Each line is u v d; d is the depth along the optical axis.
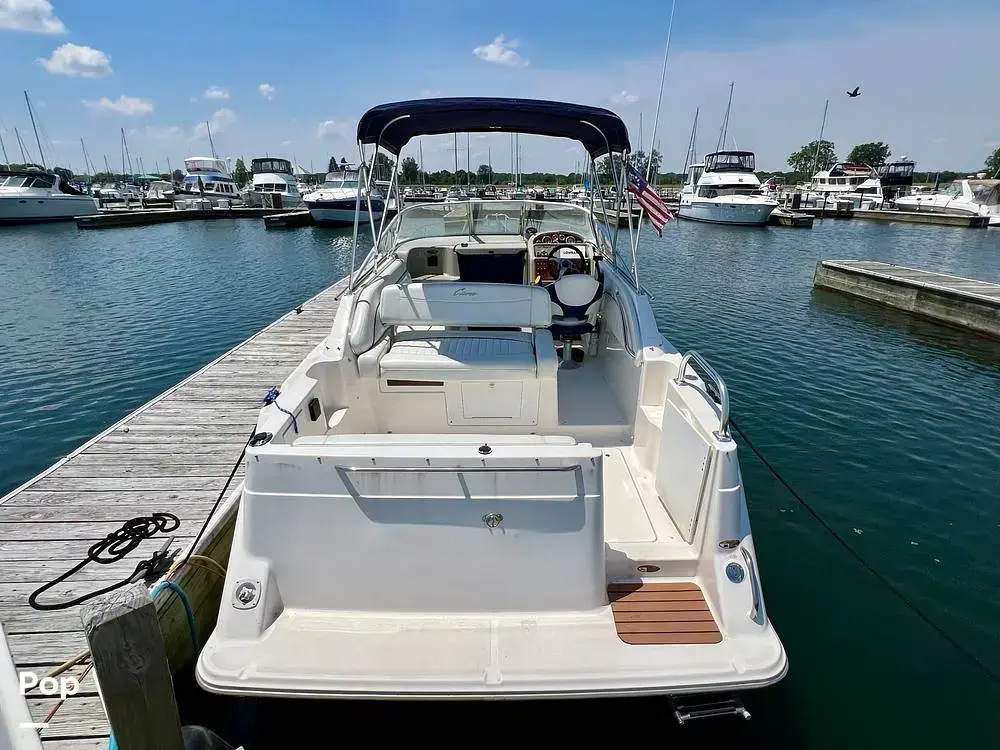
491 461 1.95
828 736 2.64
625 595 2.16
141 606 1.53
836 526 4.46
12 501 3.52
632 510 2.68
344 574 2.03
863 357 8.63
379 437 2.22
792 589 3.75
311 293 14.34
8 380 8.12
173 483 3.75
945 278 12.08
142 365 8.74
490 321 3.24
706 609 2.10
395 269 4.32
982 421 6.36
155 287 15.02
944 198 37.66
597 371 4.28
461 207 5.39
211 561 2.96
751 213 32.22
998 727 2.73
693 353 2.53
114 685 1.55
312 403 2.79
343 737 2.34
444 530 2.00
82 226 30.80
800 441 5.86
